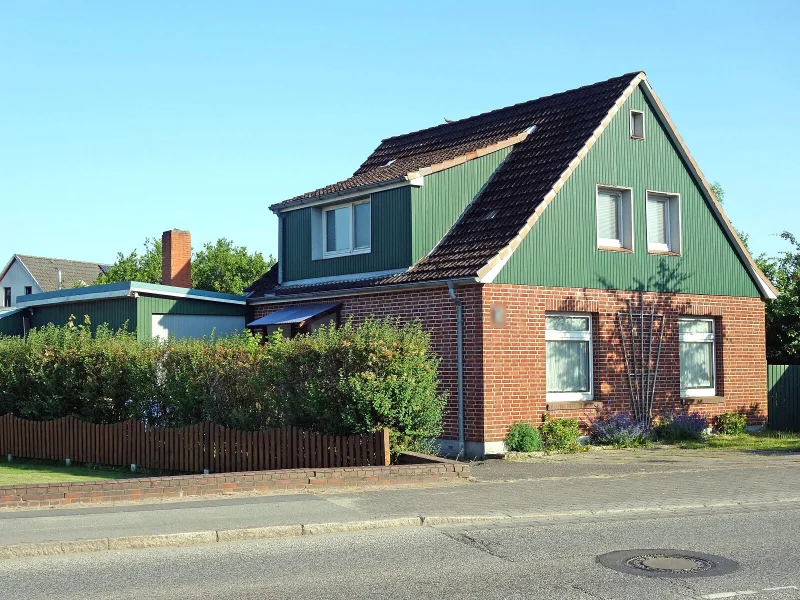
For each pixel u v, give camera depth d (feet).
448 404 64.75
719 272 78.69
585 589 27.68
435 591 27.48
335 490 46.47
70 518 38.14
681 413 74.33
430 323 66.39
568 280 67.97
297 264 81.92
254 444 54.24
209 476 44.24
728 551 33.14
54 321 88.53
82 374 65.57
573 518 40.50
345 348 52.11
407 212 70.13
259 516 38.81
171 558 32.45
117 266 168.96
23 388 69.41
